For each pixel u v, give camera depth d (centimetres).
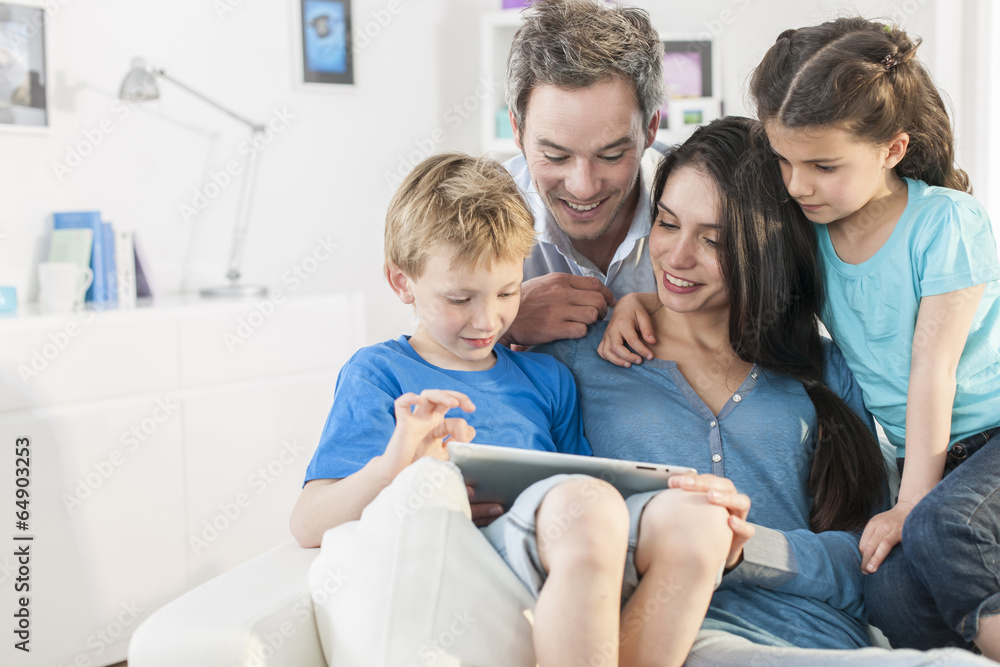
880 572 113
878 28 126
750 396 129
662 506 95
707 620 106
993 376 126
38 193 249
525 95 143
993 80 259
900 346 127
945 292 121
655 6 317
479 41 362
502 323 124
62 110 252
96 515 213
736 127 129
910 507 117
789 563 110
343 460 113
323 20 314
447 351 128
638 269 168
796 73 120
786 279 128
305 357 256
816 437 129
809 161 120
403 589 90
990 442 120
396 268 126
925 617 109
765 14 303
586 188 142
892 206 127
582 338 141
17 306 234
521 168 175
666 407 129
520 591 93
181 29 278
